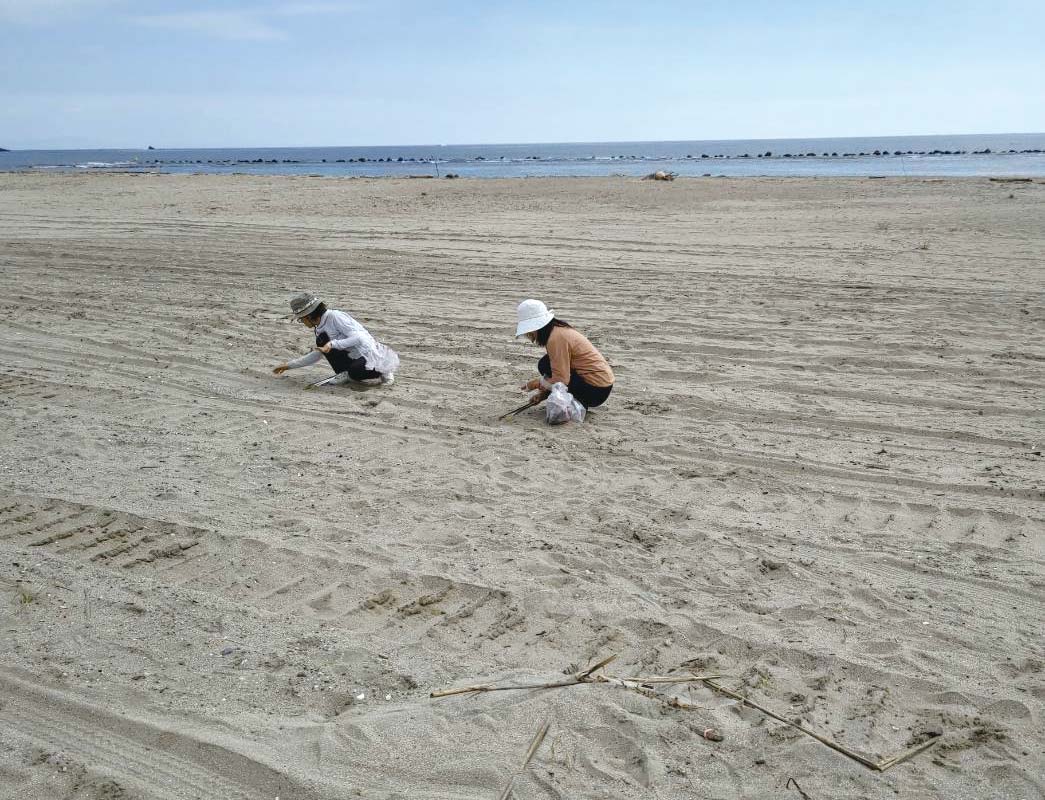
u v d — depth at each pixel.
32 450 7.23
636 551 5.40
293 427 7.84
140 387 9.07
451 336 11.02
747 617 4.66
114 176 44.56
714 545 5.47
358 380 9.07
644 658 4.31
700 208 25.92
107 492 6.34
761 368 9.36
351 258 17.09
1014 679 4.07
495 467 6.83
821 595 4.86
